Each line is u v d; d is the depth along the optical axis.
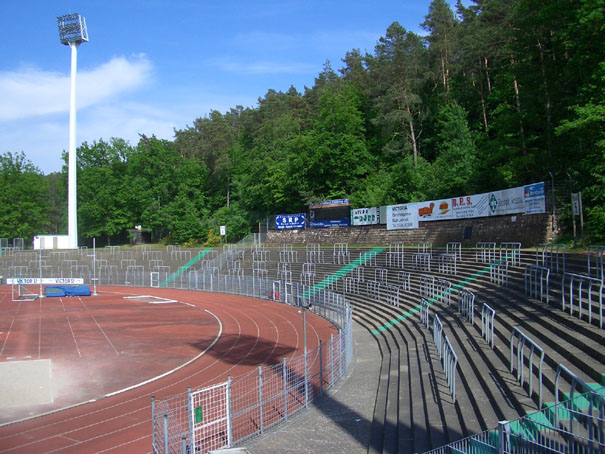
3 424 14.73
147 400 16.78
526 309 16.61
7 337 29.75
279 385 16.38
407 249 41.16
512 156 37.78
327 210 54.81
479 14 58.22
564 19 29.48
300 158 63.84
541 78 35.41
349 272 41.94
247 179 75.19
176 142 106.88
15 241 89.81
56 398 17.39
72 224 79.69
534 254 24.86
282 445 11.82
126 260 68.62
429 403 12.65
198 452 11.34
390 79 62.41
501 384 11.91
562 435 7.96
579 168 30.88
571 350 11.68
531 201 30.31
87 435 13.67
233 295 48.94
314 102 88.00
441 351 15.98
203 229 81.94
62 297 51.16
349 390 16.17
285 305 39.69
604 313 13.12
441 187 45.72
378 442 11.57
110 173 89.75
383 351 21.52
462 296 21.62
